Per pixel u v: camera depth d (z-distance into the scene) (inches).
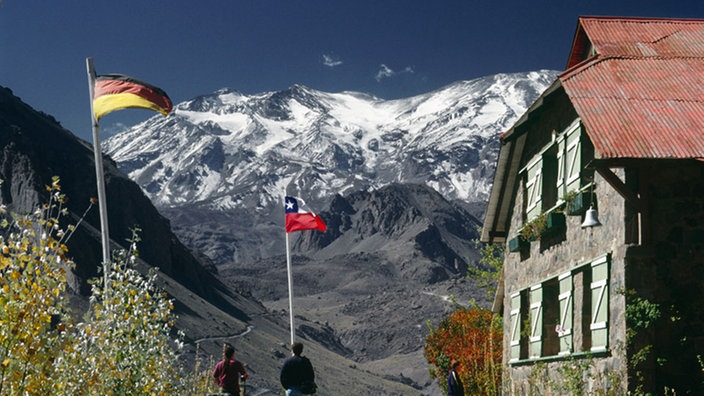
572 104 681.6
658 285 602.2
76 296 4197.8
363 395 6604.3
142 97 772.6
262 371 5265.8
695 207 605.6
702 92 667.4
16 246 351.6
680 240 604.1
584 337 695.7
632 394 591.8
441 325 1414.9
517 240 885.2
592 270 672.4
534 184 849.5
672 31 794.2
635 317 596.4
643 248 602.9
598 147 591.2
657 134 608.7
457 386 834.2
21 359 345.4
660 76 695.7
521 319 900.6
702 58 730.2
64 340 370.9
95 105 764.6
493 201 973.2
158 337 497.4
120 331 460.1
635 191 608.4
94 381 421.7
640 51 746.8
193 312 5994.1
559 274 771.4
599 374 644.7
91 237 5187.0
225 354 703.1
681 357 595.8
